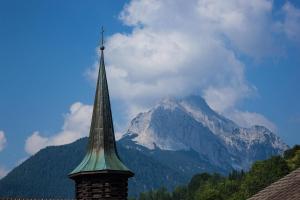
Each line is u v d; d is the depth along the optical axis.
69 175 54.56
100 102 55.75
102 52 57.06
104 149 54.38
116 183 53.53
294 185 41.19
